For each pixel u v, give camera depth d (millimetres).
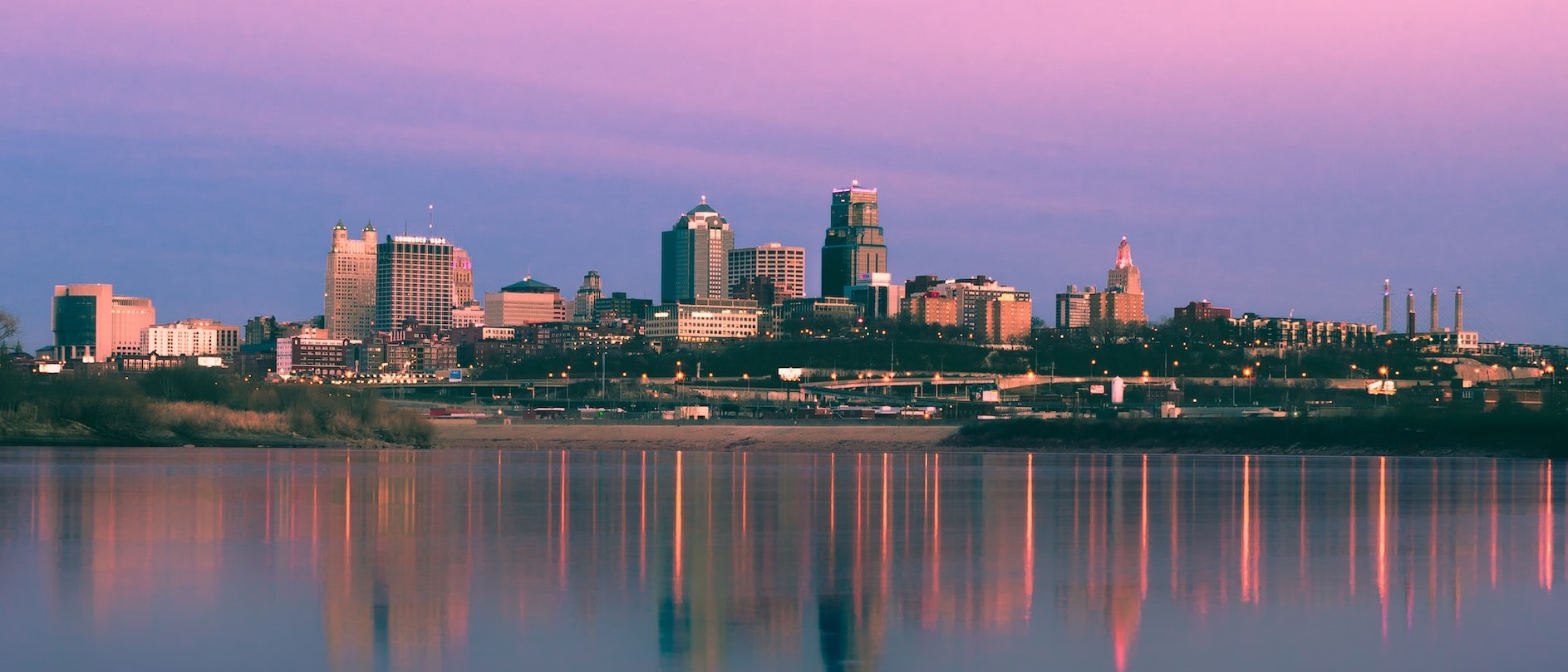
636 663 51844
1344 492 143875
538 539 91250
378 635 56656
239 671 50469
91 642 55219
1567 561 80812
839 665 51812
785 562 79812
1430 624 59781
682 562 79500
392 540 90312
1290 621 60250
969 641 55938
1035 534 96250
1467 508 119688
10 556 81188
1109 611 62750
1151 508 120625
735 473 187125
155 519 104125
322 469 184625
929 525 102938
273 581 70562
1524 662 52562
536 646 54562
